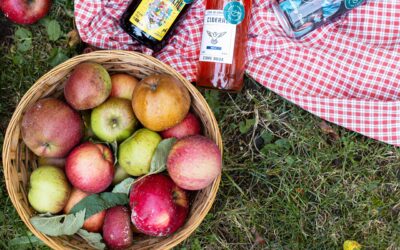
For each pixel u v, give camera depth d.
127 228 1.16
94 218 1.19
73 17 1.44
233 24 1.24
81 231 1.18
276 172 1.47
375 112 1.40
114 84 1.23
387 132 1.40
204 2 1.39
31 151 1.24
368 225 1.49
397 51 1.40
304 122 1.47
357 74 1.42
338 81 1.43
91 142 1.14
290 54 1.42
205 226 1.46
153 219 1.11
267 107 1.47
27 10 1.33
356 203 1.49
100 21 1.39
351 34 1.42
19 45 1.43
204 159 1.09
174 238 1.17
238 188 1.46
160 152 1.14
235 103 1.47
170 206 1.12
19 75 1.44
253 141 1.48
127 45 1.41
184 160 1.09
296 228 1.48
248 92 1.47
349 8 1.30
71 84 1.13
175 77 1.21
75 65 1.21
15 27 1.44
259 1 1.39
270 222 1.47
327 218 1.49
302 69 1.42
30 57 1.45
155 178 1.14
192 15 1.40
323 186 1.48
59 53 1.43
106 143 1.17
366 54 1.41
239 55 1.33
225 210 1.47
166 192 1.12
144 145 1.14
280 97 1.47
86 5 1.34
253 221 1.47
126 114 1.17
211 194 1.18
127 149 1.14
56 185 1.15
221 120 1.47
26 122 1.13
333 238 1.48
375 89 1.42
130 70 1.27
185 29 1.41
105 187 1.16
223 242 1.47
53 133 1.12
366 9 1.38
